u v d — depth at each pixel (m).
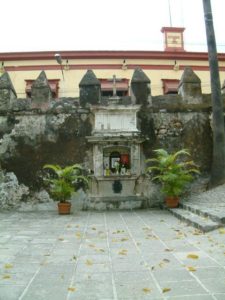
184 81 13.60
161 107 13.46
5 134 13.27
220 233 7.25
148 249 6.35
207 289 4.18
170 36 22.59
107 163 13.38
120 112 13.18
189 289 4.21
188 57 20.72
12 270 5.14
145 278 4.69
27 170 13.08
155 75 20.39
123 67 20.14
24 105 13.38
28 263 5.53
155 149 13.27
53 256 5.97
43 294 4.16
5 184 13.01
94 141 12.92
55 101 13.46
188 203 11.37
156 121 13.39
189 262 5.38
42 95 13.43
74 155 13.14
